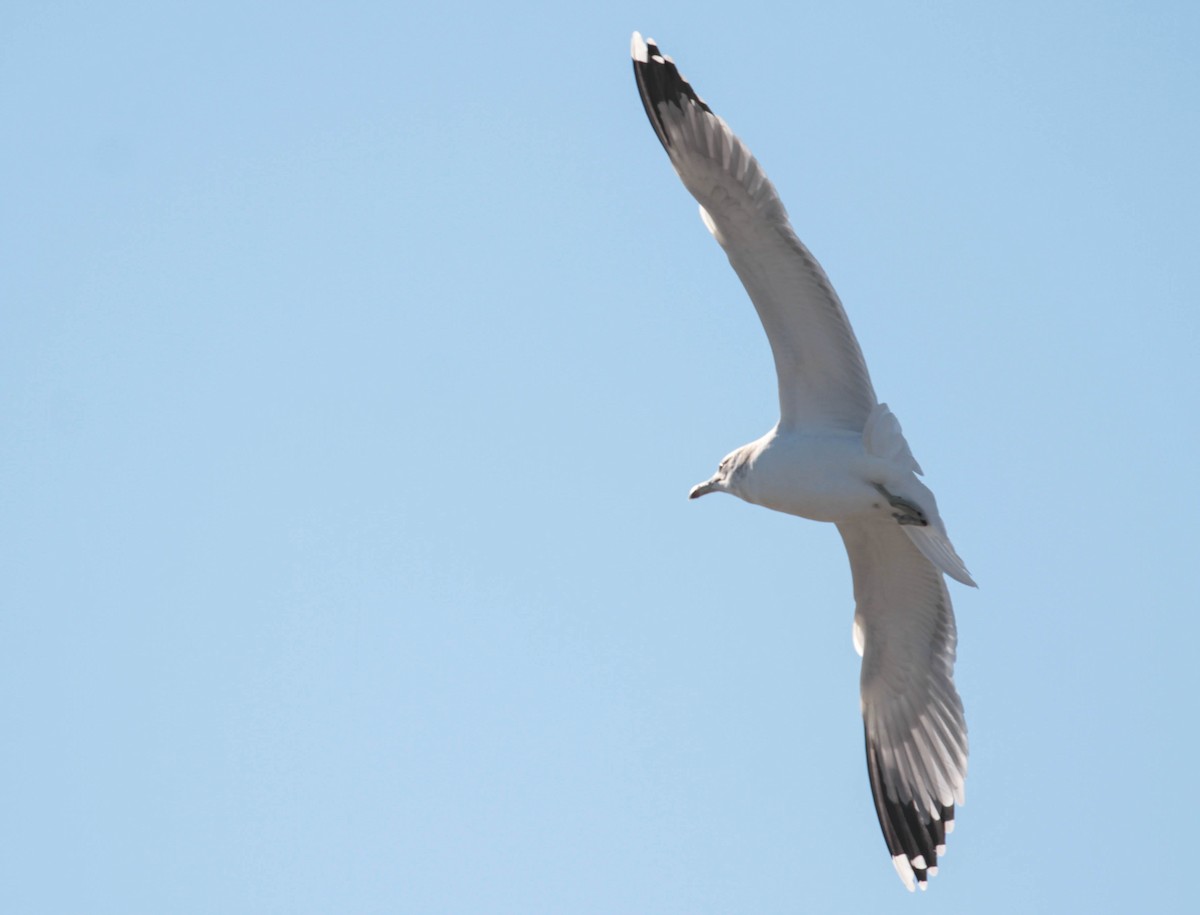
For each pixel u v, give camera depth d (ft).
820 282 45.09
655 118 45.52
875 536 50.65
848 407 47.03
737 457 49.49
